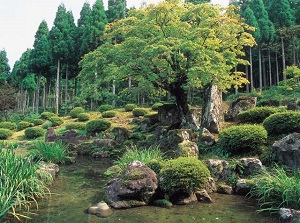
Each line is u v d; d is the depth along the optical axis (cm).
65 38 3036
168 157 857
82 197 639
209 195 647
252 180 651
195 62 1099
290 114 840
